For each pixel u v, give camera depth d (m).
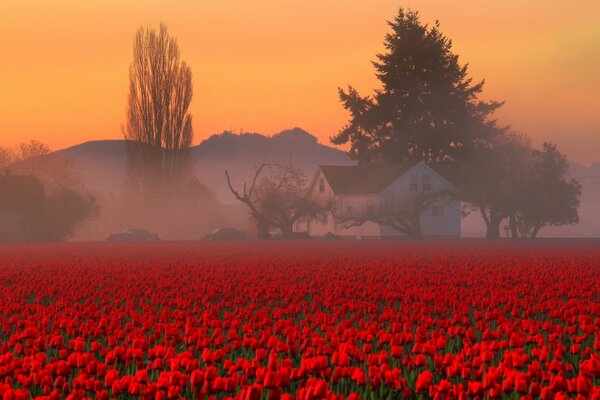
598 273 65.88
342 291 46.62
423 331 30.34
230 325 32.72
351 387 23.38
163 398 19.56
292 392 23.30
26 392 18.30
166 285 51.94
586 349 27.47
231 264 81.06
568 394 20.81
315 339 26.30
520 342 27.70
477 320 36.62
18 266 78.31
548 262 84.56
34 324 31.73
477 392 20.22
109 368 25.89
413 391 23.41
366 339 28.89
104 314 40.38
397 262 84.31
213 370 20.53
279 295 45.81
